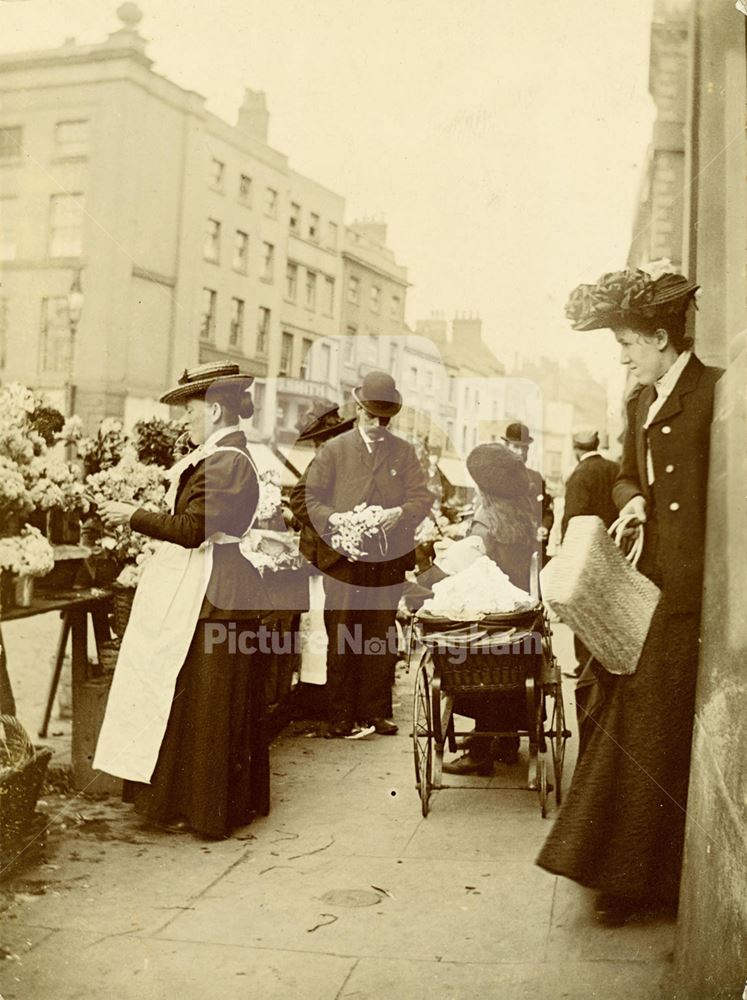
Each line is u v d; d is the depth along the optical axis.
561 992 2.85
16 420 4.37
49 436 4.71
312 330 10.27
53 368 10.08
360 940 3.14
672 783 3.12
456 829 4.07
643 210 5.29
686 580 3.13
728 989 2.62
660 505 3.19
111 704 4.02
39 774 3.75
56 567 4.50
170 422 5.01
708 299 3.61
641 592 3.15
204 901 3.41
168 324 12.45
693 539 3.15
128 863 3.70
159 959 3.00
